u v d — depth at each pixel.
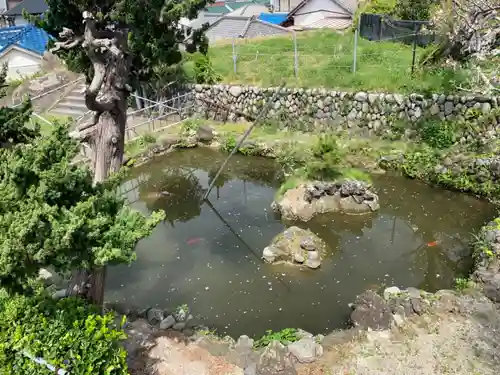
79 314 4.46
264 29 22.72
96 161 5.54
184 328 6.43
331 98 13.43
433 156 11.18
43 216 3.69
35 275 4.07
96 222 3.86
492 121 11.09
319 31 19.30
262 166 12.47
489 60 11.73
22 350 4.13
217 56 16.88
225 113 15.01
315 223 9.36
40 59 19.39
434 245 8.62
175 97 15.01
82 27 5.54
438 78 12.25
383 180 11.18
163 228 9.58
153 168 12.66
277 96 14.11
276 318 6.82
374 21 17.61
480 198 10.10
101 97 5.20
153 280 7.77
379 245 8.66
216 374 5.31
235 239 8.97
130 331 6.11
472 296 6.44
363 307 6.38
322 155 11.23
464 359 5.36
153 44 5.52
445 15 12.87
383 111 12.70
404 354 5.50
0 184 3.90
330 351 5.64
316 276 7.76
